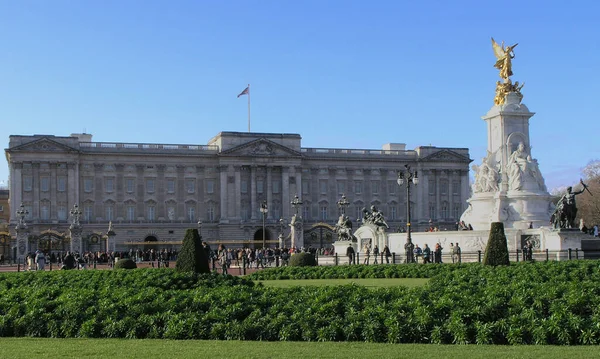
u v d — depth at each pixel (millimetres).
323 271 56406
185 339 26391
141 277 39812
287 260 84500
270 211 171000
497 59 77438
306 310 27219
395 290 29688
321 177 176625
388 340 25078
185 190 168500
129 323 27453
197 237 42594
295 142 174375
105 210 163250
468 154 185000
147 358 22109
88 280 41469
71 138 161625
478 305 25875
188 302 29188
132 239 163750
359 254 77312
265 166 171000
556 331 23969
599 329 23734
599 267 40438
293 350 23359
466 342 24469
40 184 158750
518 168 72500
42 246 143125
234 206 169000
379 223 84875
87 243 156875
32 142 157875
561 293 27156
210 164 170375
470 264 52875
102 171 163875
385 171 179875
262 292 31422
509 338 24172
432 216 180500
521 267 41531
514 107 74562
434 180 181500
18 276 45875
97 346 24672
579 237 62875
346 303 27719
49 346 24828
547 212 72188
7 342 26172
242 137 170750
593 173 166750
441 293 28875
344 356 22156
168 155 167000
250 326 26297
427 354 22266
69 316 28234
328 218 175750
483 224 73750
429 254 63375
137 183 165625
